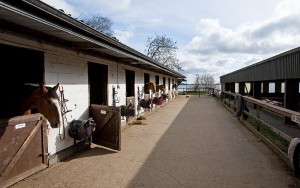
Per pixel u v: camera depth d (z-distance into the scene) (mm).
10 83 5281
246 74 16297
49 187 4016
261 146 6496
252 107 16719
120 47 6406
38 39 4566
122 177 4438
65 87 5641
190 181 4246
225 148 6316
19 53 4961
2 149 3879
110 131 6246
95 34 4824
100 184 4141
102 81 8047
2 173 3887
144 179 4344
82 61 6406
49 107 3922
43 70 4902
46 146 4867
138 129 8984
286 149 6238
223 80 27953
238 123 10289
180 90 42500
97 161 5328
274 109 5758
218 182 4195
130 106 9250
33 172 4516
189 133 8250
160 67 12953
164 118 11836
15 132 4121
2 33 3855
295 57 8297
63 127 5520
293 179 4289
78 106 6207
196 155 5723
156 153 5902
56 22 3641
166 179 4336
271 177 4387
